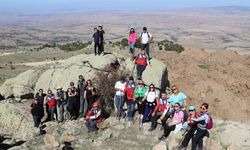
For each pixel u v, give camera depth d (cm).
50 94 2244
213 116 2186
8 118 2352
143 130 1939
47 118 2283
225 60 3136
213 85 2433
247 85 2525
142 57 2281
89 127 2005
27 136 2120
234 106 2269
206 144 1667
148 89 2028
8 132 2283
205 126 1559
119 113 2091
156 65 2356
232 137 1706
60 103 2227
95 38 2464
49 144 1894
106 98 2238
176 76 2638
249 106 2277
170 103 1850
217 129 1800
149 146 1786
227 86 2536
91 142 1900
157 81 2255
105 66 2391
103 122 2069
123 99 2083
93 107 2017
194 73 2673
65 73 2483
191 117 1628
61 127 2136
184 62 2945
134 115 2091
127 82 2084
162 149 1695
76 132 2028
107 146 1831
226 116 2188
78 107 2255
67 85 2402
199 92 2397
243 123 1936
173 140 1717
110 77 2334
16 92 2612
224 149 1633
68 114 2247
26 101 2578
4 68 5756
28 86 2617
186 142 1645
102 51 2516
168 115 1864
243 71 2867
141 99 2006
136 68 2352
